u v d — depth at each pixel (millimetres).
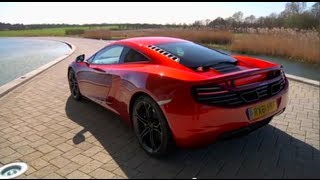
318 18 25516
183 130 2867
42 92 6426
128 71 3621
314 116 4645
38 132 4164
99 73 4344
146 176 2977
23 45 23859
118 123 4430
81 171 3102
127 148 3598
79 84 5270
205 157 3322
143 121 3414
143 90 3213
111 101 4121
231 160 3252
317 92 6137
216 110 2781
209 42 19594
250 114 2971
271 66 3357
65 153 3508
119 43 4309
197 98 2758
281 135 3902
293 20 26422
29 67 11203
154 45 3867
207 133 2814
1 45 24156
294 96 5832
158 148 3232
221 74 3049
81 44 22031
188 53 3646
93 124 4414
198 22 29688
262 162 3207
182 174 2994
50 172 3096
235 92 2869
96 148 3617
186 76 2918
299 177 2914
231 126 2883
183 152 3436
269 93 3178
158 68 3330
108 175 3012
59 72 8906
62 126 4363
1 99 5930
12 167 3215
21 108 5301
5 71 10312
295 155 3357
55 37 38562
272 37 14789
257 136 3867
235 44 15227
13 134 4113
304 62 11492
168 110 2928
